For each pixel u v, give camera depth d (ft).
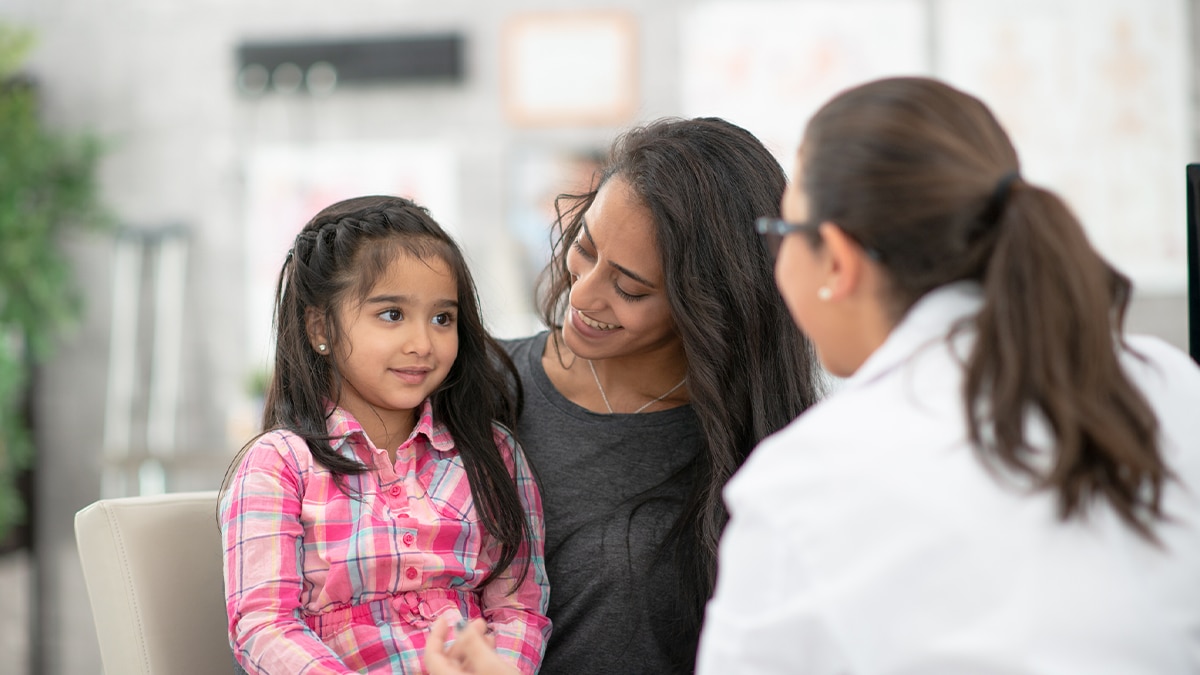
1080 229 2.62
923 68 13.52
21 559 14.15
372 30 14.11
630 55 13.89
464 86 14.10
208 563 4.50
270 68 13.99
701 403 4.26
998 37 13.43
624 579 4.44
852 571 2.54
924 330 2.74
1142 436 2.58
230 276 14.23
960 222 2.68
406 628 4.08
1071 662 2.42
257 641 3.75
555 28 13.98
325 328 4.34
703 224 4.14
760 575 2.72
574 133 13.98
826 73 13.61
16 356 13.60
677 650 4.42
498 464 4.47
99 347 14.37
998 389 2.52
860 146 2.74
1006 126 13.48
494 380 4.69
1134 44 13.39
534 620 4.31
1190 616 2.69
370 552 4.06
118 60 14.37
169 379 14.05
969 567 2.46
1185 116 13.37
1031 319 2.53
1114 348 2.62
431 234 4.44
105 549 4.25
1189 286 3.88
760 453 2.82
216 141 14.26
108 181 14.35
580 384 4.84
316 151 14.19
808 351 4.38
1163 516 2.62
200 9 14.29
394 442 4.47
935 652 2.43
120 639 4.21
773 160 4.36
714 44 13.76
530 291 13.96
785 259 2.98
